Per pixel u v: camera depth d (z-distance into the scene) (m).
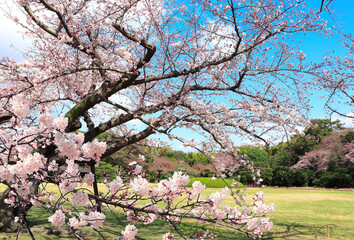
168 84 7.49
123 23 6.34
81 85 7.43
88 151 2.87
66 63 5.32
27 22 5.85
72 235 6.04
